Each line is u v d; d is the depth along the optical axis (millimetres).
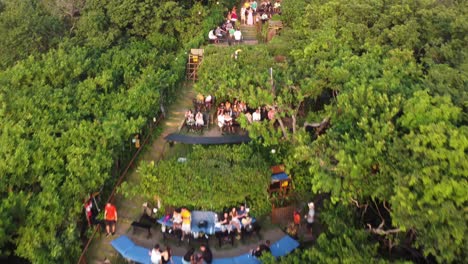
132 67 30297
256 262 18375
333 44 26016
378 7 29203
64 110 24047
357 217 19031
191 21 38812
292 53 27312
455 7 28594
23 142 20516
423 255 16500
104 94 26969
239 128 26766
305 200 22609
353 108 18609
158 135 27484
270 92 23594
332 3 30531
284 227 21312
